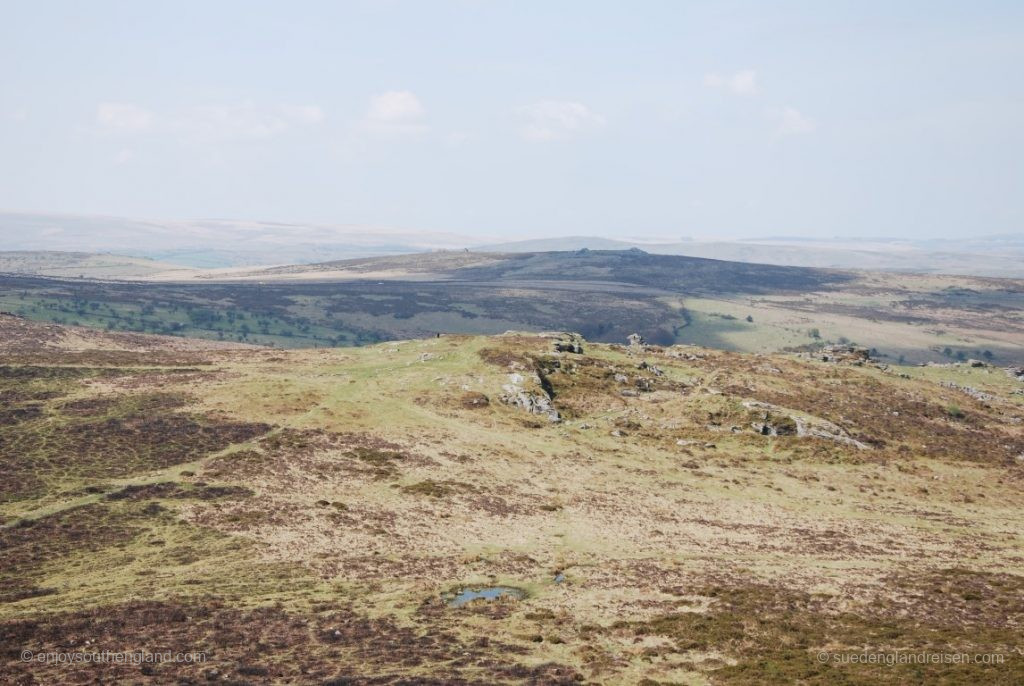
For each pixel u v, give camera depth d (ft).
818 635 171.32
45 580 201.16
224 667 146.30
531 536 269.23
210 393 398.62
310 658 153.28
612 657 159.94
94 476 285.23
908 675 144.77
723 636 170.50
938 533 286.46
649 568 233.76
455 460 345.10
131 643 157.89
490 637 171.63
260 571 215.92
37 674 139.64
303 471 312.09
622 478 345.10
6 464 286.66
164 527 246.27
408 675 143.74
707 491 335.06
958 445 416.26
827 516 306.96
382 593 204.23
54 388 386.11
